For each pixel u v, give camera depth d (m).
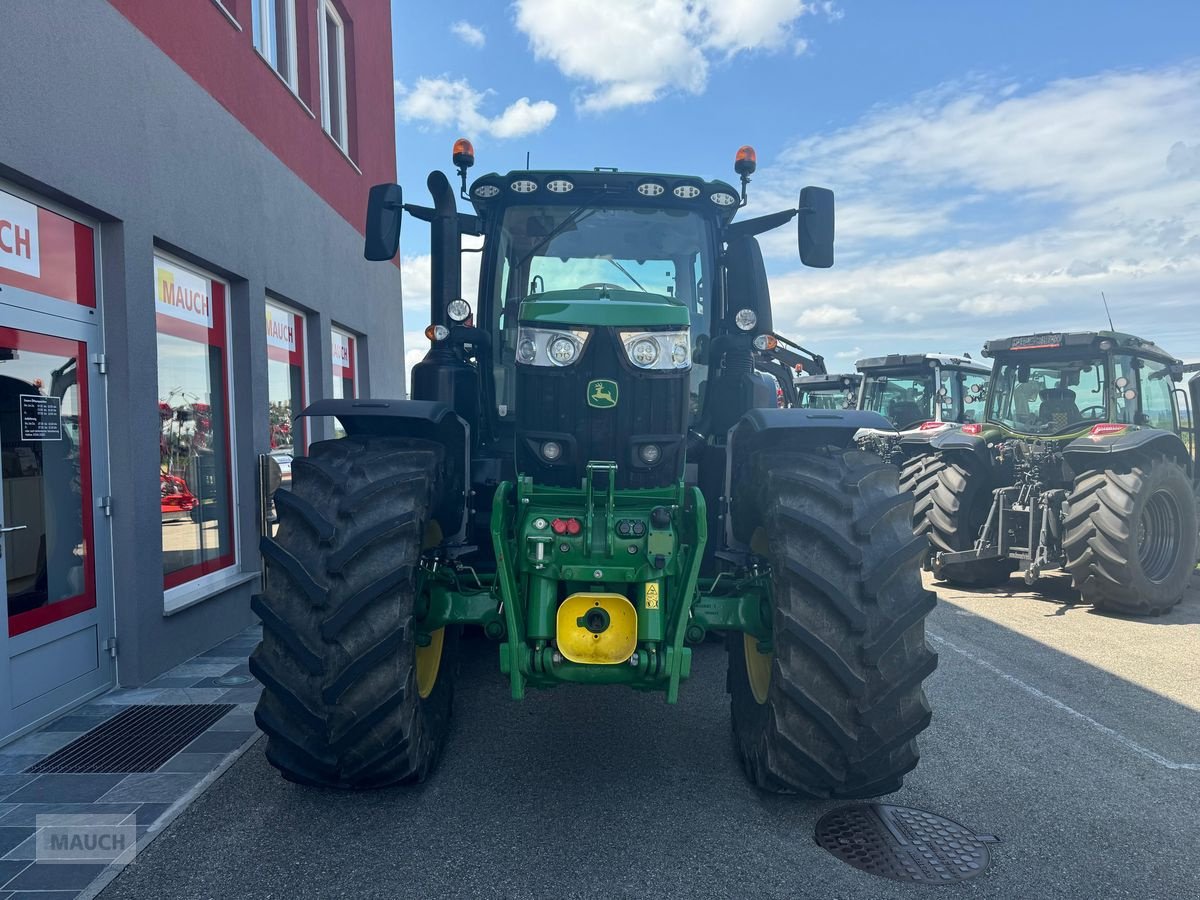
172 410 5.27
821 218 3.65
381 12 11.11
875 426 3.13
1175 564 6.46
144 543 4.63
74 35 4.09
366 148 10.12
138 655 4.56
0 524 3.70
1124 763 3.56
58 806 3.10
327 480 2.98
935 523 7.34
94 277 4.46
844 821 2.99
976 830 2.95
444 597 3.23
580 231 4.18
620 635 2.89
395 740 2.85
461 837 2.84
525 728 3.88
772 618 3.02
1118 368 7.47
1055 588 7.58
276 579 2.89
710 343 4.20
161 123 4.91
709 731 3.85
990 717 4.12
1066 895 2.54
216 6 5.73
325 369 8.21
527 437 3.16
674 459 3.16
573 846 2.79
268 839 2.82
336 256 8.64
